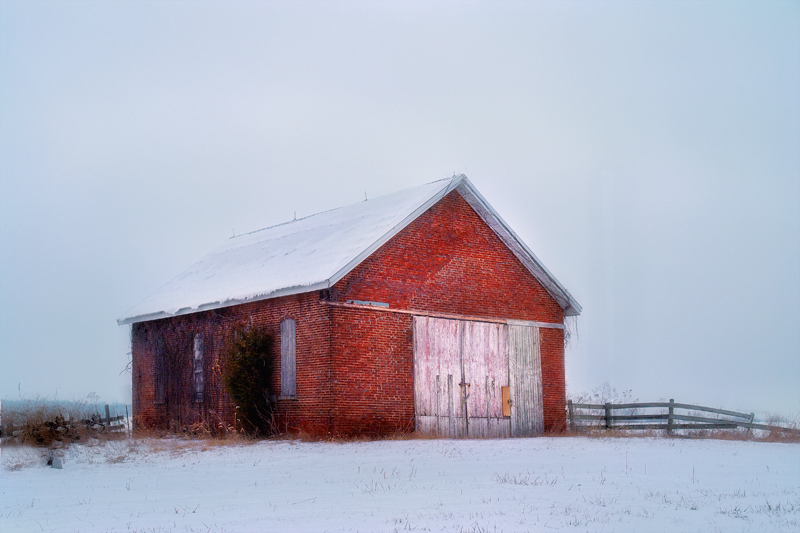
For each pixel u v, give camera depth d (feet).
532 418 91.20
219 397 86.94
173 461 61.16
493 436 86.48
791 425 91.81
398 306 80.28
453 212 86.99
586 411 105.09
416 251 82.79
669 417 86.74
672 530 29.84
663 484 43.04
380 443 71.00
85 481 49.65
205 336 90.68
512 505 35.86
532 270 93.86
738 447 67.62
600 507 35.14
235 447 70.69
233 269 99.19
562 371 95.86
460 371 84.69
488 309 88.69
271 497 39.91
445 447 67.05
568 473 48.47
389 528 30.50
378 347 78.02
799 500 37.19
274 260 92.38
